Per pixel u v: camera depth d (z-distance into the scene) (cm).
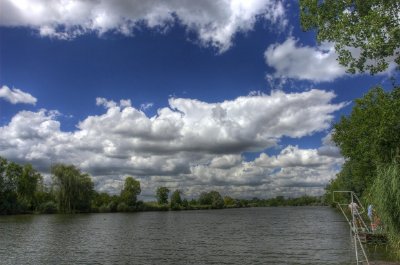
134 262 3042
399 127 3272
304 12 2184
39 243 4406
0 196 11306
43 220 8912
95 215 11806
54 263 3034
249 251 3559
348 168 7344
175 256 3325
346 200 8150
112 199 15650
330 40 2083
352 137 4841
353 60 2038
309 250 3519
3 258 3294
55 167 12106
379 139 3422
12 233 5662
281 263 2861
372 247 3158
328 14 2055
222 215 13088
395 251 1950
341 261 2792
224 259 3114
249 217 11269
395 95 3123
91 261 3114
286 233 5481
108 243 4406
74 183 12281
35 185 12356
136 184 16488
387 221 1834
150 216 12162
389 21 1825
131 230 6356
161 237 5138
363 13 1961
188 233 5747
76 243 4419
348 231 5556
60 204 12125
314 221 8444
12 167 11750
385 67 1983
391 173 1817
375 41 1811
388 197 1812
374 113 4153
